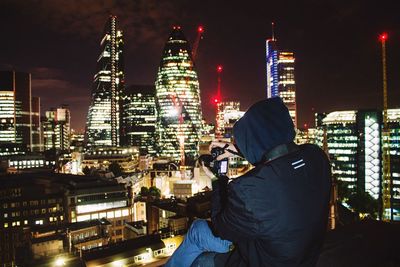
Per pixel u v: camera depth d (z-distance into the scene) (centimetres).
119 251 4744
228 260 344
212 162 377
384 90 13800
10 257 8531
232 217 286
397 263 525
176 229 5697
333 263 520
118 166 19650
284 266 284
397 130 13712
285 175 286
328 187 312
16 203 9019
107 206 9781
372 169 14675
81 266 4416
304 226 281
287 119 314
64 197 9581
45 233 6812
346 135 15625
